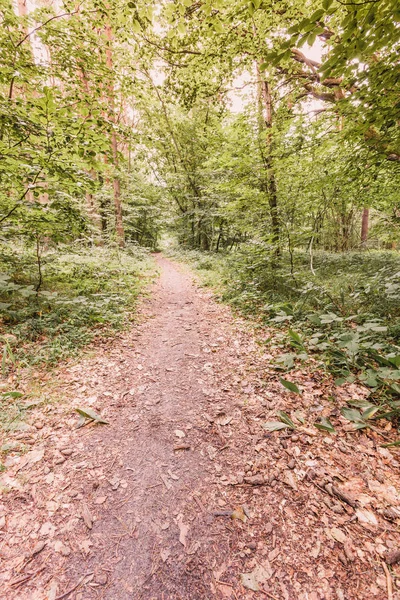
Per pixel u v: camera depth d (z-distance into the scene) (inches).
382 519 75.5
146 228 1079.0
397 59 130.8
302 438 106.6
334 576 64.4
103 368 167.0
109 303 259.1
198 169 708.0
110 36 416.8
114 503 85.9
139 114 748.0
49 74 242.8
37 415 121.6
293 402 127.3
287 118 305.9
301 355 141.6
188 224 946.1
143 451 106.7
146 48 341.4
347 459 95.3
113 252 451.2
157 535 76.7
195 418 124.9
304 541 72.4
